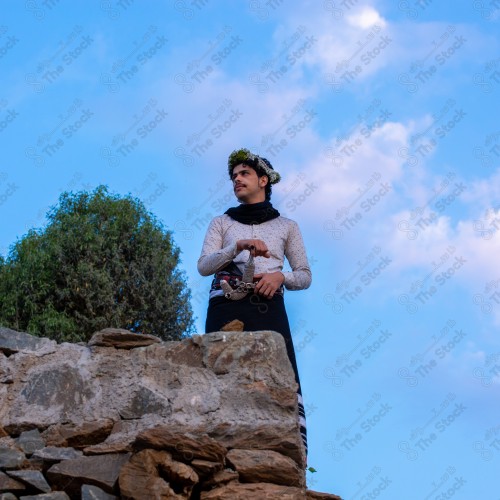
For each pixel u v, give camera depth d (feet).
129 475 15.67
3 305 44.78
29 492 16.11
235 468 16.14
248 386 17.19
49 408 17.48
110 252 47.62
